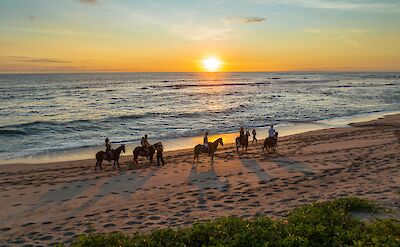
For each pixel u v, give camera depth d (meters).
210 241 7.05
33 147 27.89
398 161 18.03
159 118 45.41
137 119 44.50
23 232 10.70
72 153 25.52
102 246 7.49
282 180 15.52
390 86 129.12
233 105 62.28
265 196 12.97
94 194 14.79
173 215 11.38
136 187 15.66
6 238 10.24
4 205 13.55
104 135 33.62
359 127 35.44
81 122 41.41
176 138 31.78
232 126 38.72
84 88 126.50
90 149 26.97
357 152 21.56
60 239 9.83
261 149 24.84
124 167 20.22
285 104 63.59
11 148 27.48
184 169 19.03
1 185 16.62
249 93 95.62
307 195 12.62
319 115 47.97
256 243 6.67
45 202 13.84
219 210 11.53
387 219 8.34
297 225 7.66
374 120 41.16
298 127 37.41
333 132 32.12
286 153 22.69
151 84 164.25
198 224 8.08
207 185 15.40
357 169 16.77
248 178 16.33
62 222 11.47
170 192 14.55
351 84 150.12
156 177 17.41
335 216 8.19
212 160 20.48
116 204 13.24
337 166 17.83
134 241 7.45
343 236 6.83
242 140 24.08
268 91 104.50
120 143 29.36
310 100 72.06
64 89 119.31
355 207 9.57
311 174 16.38
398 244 6.20
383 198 10.96
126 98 79.69
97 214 12.12
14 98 79.88
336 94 89.25
